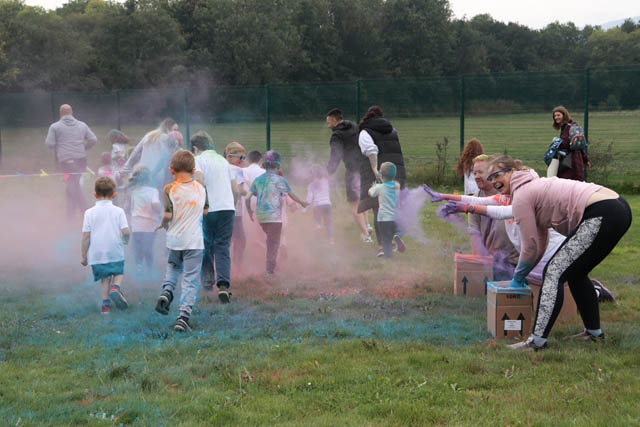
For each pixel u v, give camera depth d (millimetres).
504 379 4062
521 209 4777
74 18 59000
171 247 5488
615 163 19281
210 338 5039
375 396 3791
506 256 6234
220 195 6418
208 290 6668
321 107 20297
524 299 4977
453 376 4113
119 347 4836
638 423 3340
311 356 4539
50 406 3711
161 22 57969
